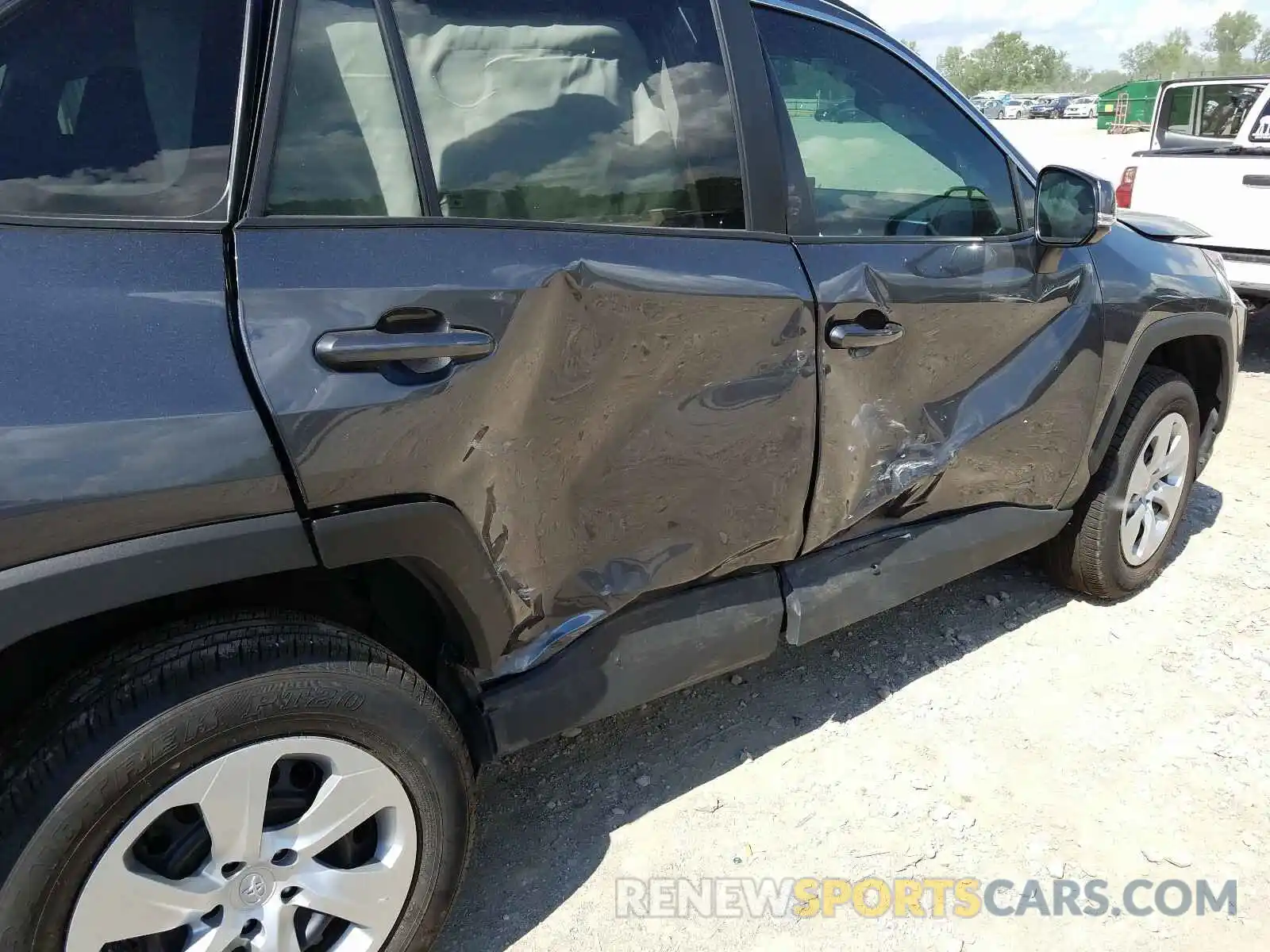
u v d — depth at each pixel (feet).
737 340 6.69
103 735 4.66
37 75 4.65
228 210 4.98
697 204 6.82
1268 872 7.36
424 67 5.73
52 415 4.31
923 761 8.57
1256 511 13.53
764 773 8.45
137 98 4.86
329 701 5.28
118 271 4.63
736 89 7.09
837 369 7.40
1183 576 11.74
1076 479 9.91
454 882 6.18
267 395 4.80
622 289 6.02
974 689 9.57
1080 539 10.62
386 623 6.55
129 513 4.50
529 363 5.68
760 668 9.98
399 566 5.98
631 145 6.54
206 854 5.19
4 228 4.48
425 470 5.36
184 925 5.24
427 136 5.69
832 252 7.38
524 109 6.12
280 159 5.16
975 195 8.74
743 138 7.07
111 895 4.81
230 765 5.02
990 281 8.34
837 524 8.02
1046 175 8.59
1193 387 11.83
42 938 4.68
